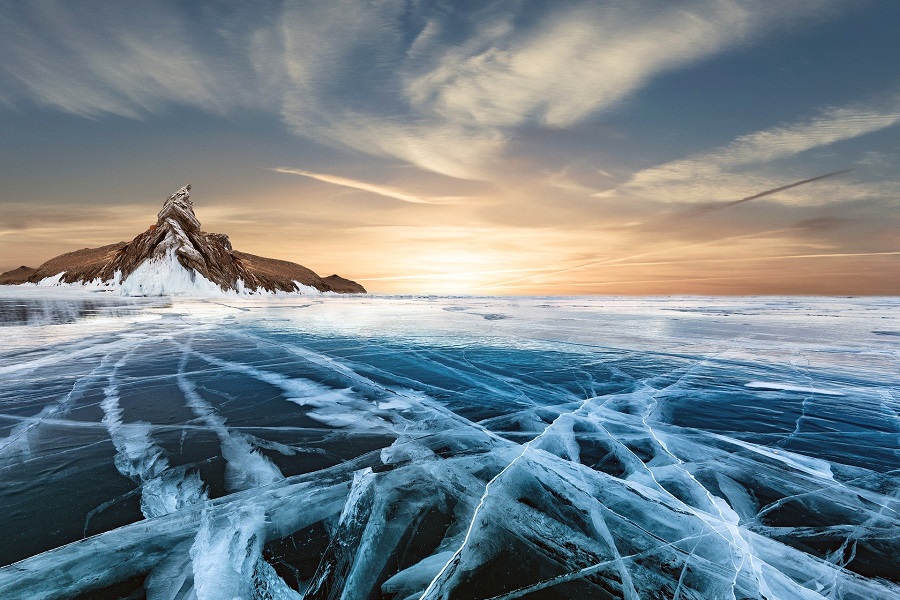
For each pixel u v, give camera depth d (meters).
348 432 4.68
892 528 2.96
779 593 2.32
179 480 3.45
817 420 5.40
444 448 4.26
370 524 2.87
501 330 15.16
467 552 2.61
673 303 44.75
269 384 6.85
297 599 2.17
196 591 2.19
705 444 4.54
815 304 43.91
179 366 8.20
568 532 2.86
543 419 5.30
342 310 26.45
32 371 7.60
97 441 4.29
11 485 3.31
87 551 2.50
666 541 2.78
